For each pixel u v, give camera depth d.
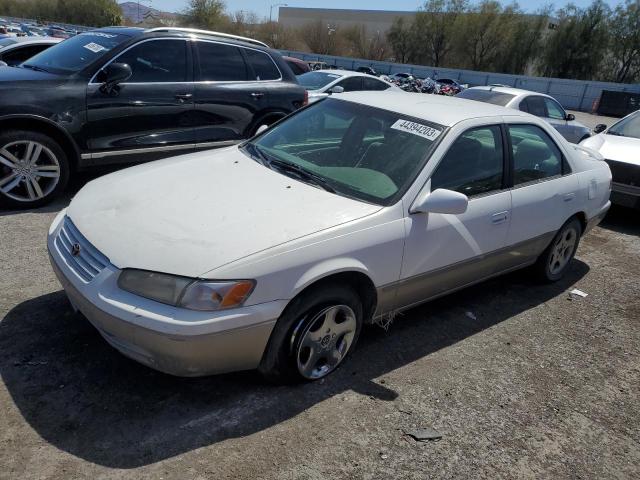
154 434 2.65
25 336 3.28
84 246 2.90
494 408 3.20
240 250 2.72
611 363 3.88
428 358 3.62
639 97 40.75
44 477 2.34
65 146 5.54
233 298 2.62
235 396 2.98
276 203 3.17
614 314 4.66
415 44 68.44
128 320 2.57
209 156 3.96
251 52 6.89
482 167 3.89
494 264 4.18
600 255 6.18
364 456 2.69
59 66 5.71
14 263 4.20
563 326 4.34
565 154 4.73
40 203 5.44
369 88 11.61
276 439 2.72
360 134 3.86
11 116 5.05
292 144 4.01
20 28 43.31
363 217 3.14
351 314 3.19
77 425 2.65
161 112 6.00
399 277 3.37
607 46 56.88
